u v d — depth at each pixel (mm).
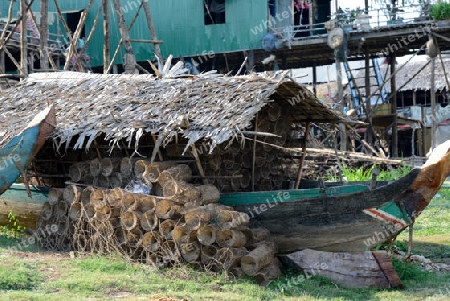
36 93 11992
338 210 8836
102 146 10227
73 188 9914
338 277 8461
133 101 10078
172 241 8586
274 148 11211
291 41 21312
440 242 11711
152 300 6977
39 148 10055
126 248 9219
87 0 24578
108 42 16938
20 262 8602
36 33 21953
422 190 8562
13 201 11477
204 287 7805
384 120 24969
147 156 10039
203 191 8797
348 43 20984
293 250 9094
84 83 11758
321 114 11312
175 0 23578
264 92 8852
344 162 19484
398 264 9266
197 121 8844
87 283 7676
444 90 30844
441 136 29359
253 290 7637
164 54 23766
